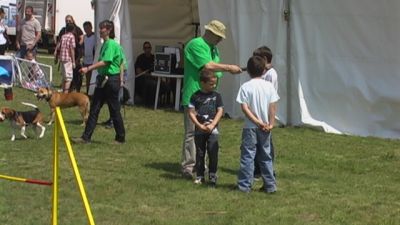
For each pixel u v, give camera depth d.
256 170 7.61
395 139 10.89
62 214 6.22
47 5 30.91
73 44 15.57
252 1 12.34
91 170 8.09
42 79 17.08
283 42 11.88
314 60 11.67
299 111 11.75
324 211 6.47
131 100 15.00
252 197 6.94
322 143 10.35
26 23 17.73
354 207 6.65
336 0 11.40
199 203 6.68
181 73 14.51
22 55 17.80
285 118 11.87
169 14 17.14
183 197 6.88
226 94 12.97
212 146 7.32
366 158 9.27
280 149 9.75
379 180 7.93
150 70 15.26
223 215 6.27
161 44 17.30
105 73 9.66
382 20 11.05
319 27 11.61
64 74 15.59
